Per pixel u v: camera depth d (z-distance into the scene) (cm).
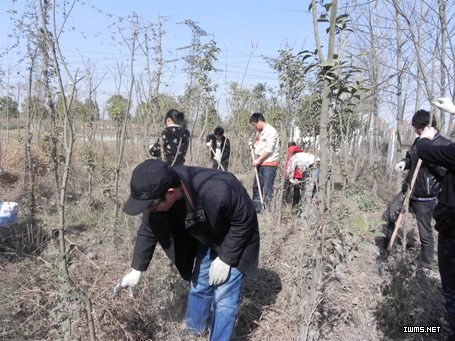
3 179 597
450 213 229
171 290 296
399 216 355
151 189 187
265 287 331
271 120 687
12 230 411
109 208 477
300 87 466
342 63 198
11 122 858
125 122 410
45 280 284
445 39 328
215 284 234
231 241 226
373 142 999
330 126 228
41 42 257
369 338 282
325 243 230
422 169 363
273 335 271
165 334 273
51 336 254
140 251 236
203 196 212
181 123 443
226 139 767
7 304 265
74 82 194
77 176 616
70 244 210
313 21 202
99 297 246
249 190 750
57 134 329
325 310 288
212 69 418
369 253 405
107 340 241
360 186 683
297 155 528
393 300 295
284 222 497
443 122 383
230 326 244
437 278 374
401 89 530
